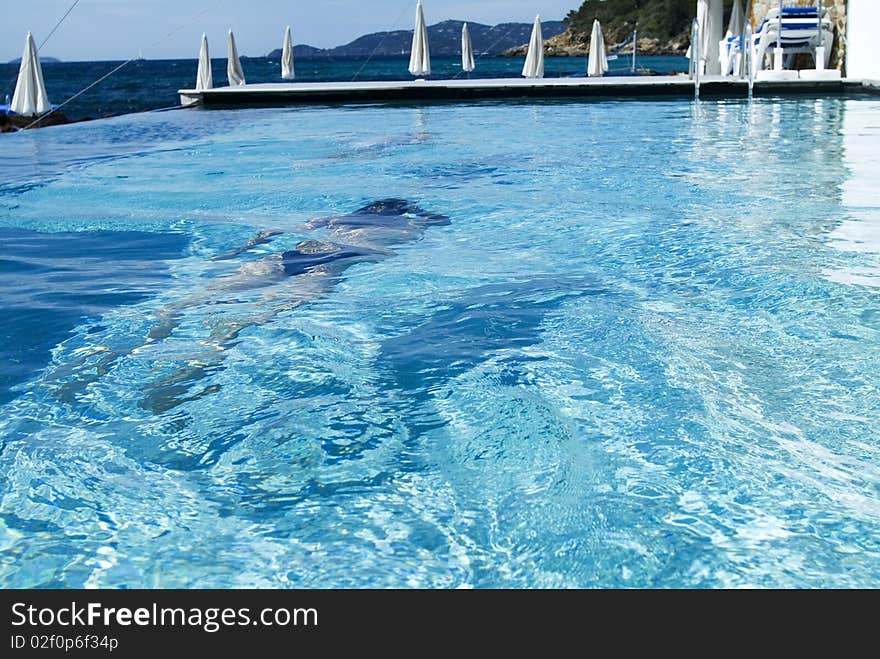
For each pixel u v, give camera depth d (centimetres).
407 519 189
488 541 181
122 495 202
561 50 8225
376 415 242
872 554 173
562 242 451
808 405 240
